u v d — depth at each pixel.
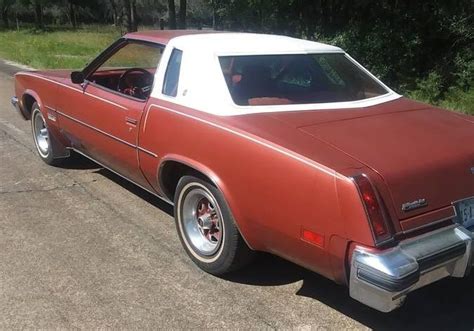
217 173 3.38
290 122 3.34
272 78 3.79
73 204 4.87
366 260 2.66
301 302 3.41
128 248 4.06
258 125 3.29
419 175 2.90
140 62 4.53
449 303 3.44
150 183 4.18
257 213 3.17
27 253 3.92
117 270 3.73
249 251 3.51
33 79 5.79
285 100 3.68
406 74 12.70
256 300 3.42
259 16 15.46
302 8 14.70
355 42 12.92
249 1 14.66
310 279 3.68
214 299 3.42
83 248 4.04
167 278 3.65
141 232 4.34
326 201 2.80
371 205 2.69
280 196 3.02
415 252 2.73
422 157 3.01
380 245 2.68
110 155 4.56
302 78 3.92
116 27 47.56
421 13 12.98
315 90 3.89
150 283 3.58
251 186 3.17
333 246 2.80
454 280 3.72
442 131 3.42
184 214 3.83
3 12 52.78
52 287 3.48
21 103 6.07
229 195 3.32
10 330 3.03
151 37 4.42
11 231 4.27
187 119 3.62
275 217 3.07
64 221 4.50
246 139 3.21
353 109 3.67
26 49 20.81
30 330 3.03
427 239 2.83
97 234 4.28
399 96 4.20
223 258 3.54
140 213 4.71
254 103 3.57
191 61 3.85
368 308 3.36
